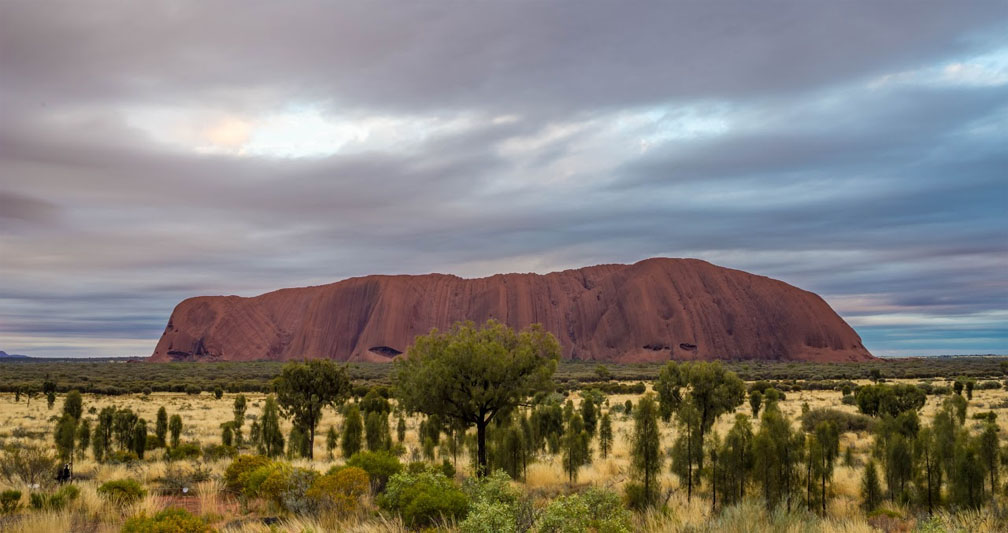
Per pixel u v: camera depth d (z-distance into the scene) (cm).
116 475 1883
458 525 941
